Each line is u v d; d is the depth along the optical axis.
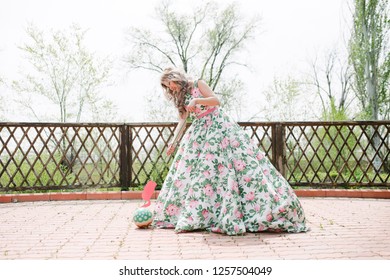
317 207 5.00
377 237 3.09
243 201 3.31
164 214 3.54
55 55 13.49
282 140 6.40
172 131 6.47
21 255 2.63
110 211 4.82
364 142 10.33
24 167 7.09
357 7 15.58
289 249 2.70
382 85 15.15
